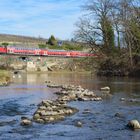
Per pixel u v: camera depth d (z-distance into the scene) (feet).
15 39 516.32
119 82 185.37
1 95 124.98
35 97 117.80
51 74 321.93
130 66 235.40
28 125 69.00
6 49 356.18
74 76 272.72
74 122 71.87
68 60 375.66
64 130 64.85
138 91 134.51
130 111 85.05
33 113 83.05
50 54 380.99
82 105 95.66
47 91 140.05
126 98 111.34
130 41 242.78
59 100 104.88
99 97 112.57
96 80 208.13
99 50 266.98
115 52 255.29
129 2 247.70
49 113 79.36
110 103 99.71
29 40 522.06
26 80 222.48
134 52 239.71
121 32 254.06
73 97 111.55
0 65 355.15
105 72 261.24
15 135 61.16
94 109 88.53
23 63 369.30
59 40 483.10
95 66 281.33
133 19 244.83
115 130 64.75
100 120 73.97
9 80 203.92
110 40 259.80
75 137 59.93
